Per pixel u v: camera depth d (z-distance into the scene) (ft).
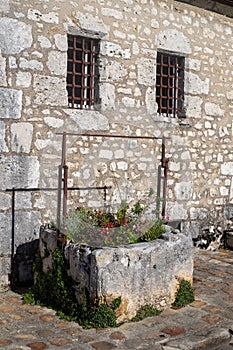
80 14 17.10
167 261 14.03
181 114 20.93
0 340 11.85
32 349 11.36
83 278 13.06
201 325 12.99
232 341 12.57
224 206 22.66
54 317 13.46
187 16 20.54
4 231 15.76
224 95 22.27
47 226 15.20
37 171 16.25
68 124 16.88
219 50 21.91
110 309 12.78
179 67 20.90
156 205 18.10
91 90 18.06
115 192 18.34
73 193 17.15
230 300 15.06
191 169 21.11
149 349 11.49
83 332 12.43
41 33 16.16
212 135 21.89
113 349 11.43
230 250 22.24
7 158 15.65
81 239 14.24
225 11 22.00
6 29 15.43
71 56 17.93
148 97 19.24
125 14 18.42
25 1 15.76
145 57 19.04
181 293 14.53
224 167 22.49
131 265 13.11
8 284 15.97
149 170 19.38
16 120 15.74
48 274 14.40
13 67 15.62
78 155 17.22
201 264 19.45
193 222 21.42
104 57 17.89
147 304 13.62
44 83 16.30
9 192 15.76
